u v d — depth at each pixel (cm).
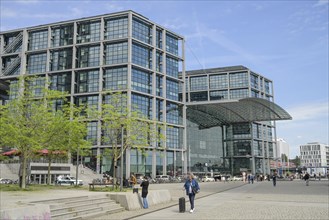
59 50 8381
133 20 8106
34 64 8506
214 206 2150
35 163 5728
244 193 3469
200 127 12050
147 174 7781
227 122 12300
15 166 5750
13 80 8438
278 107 9869
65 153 4050
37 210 1190
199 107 10144
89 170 6975
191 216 1655
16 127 2753
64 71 8175
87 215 1614
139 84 8012
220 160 12750
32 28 8569
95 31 8244
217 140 12775
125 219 1566
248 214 1698
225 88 12706
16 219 1072
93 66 8056
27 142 2733
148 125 3716
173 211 1895
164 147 8269
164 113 8531
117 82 7838
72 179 5572
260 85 13300
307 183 5181
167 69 8931
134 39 7969
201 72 13162
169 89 8931
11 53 8612
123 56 7912
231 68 12838
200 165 11731
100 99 7781
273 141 14212
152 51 8494
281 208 1978
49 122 2927
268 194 3244
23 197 1853
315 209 1914
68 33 8412
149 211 1895
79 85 8125
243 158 12469
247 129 12525
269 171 13388
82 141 3481
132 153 7456
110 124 3431
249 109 10212
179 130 9119
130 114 3884
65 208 1573
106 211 1769
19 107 2881
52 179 5953
